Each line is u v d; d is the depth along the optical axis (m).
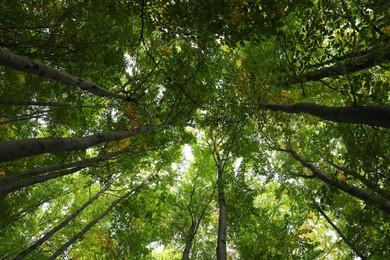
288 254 9.10
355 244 8.79
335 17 4.32
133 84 9.80
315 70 4.39
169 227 12.30
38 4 7.21
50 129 10.21
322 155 9.95
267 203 14.02
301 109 5.43
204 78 9.87
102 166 10.39
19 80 8.18
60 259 12.38
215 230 13.26
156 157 12.48
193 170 13.86
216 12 3.94
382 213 7.96
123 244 11.07
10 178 5.61
